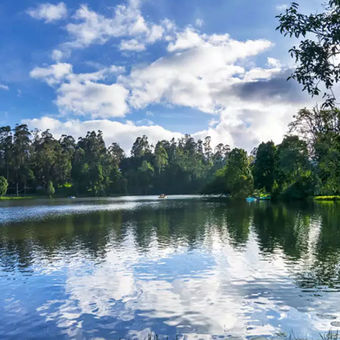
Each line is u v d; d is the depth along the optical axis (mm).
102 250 18828
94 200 92875
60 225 31375
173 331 8555
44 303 10641
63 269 14781
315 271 13766
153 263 15625
